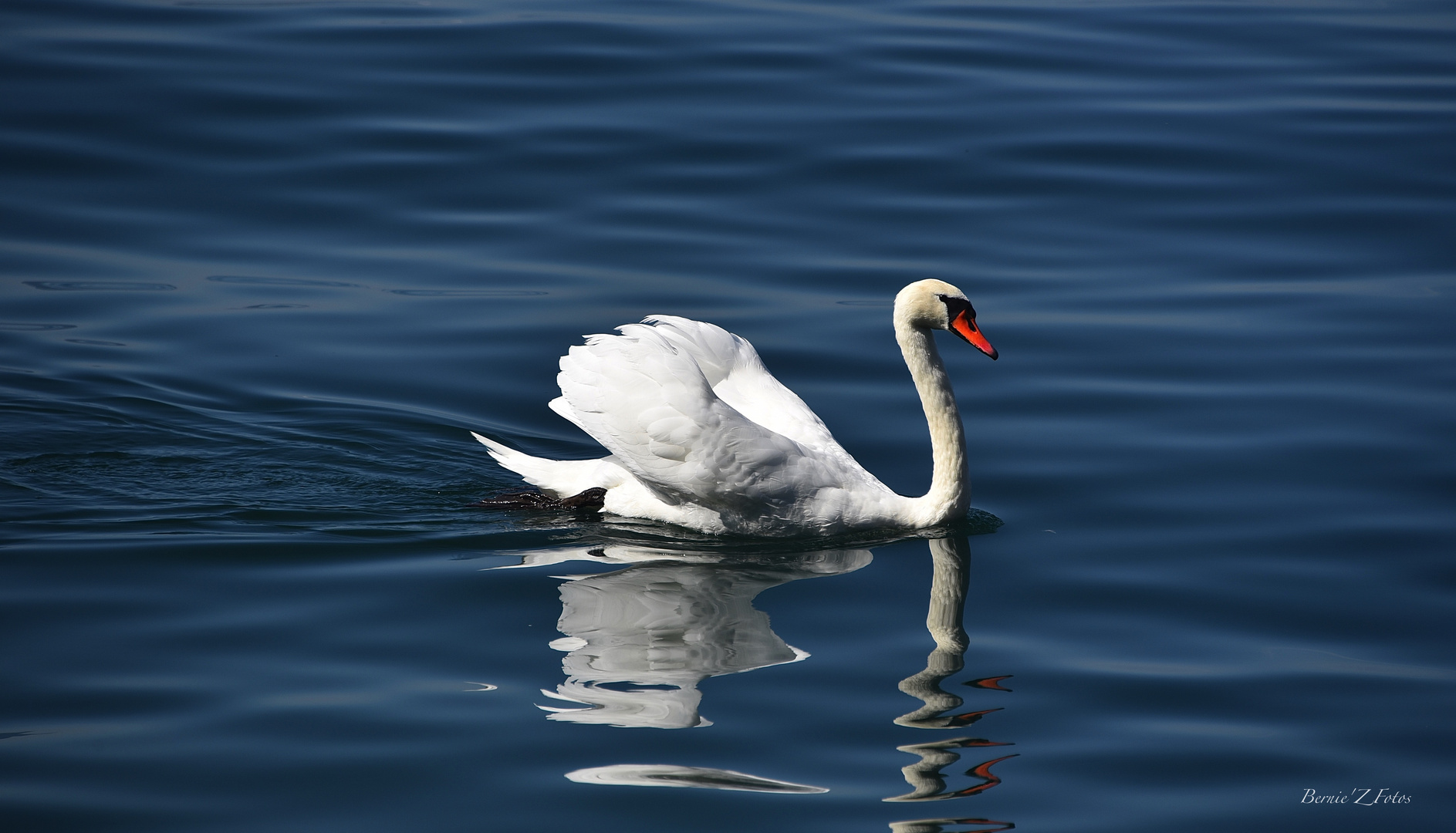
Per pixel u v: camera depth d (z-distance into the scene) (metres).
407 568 13.19
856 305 18.83
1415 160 22.38
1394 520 14.27
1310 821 9.79
